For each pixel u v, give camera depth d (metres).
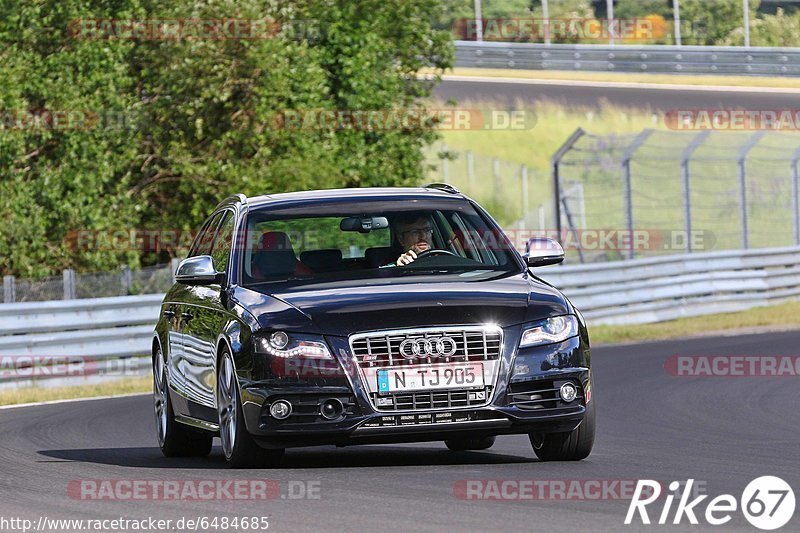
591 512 19.69
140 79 76.56
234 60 75.25
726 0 161.00
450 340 24.44
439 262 27.70
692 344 62.72
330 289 25.89
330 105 80.00
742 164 91.06
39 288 60.47
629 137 144.25
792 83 159.75
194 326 28.27
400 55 90.38
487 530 18.25
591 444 25.98
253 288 26.56
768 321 73.75
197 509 21.00
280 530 18.89
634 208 133.88
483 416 24.44
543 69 153.25
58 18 72.19
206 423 27.59
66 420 40.53
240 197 29.97
